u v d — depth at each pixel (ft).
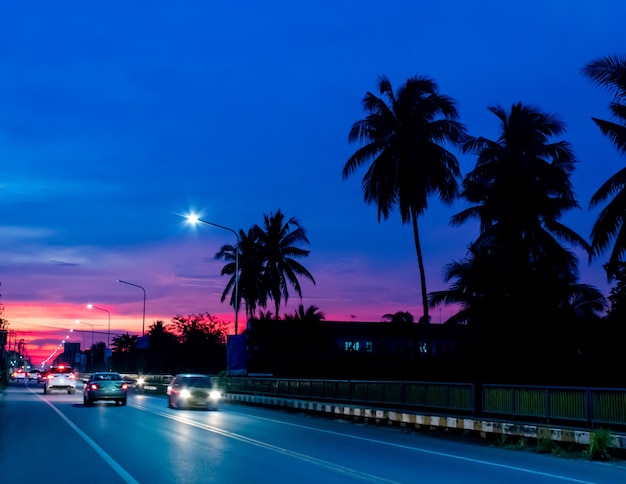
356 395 92.27
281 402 108.17
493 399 67.92
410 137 136.36
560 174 128.06
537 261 113.80
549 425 57.72
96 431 67.36
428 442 62.49
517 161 124.36
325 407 93.66
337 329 248.93
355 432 71.15
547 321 107.45
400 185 137.49
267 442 58.54
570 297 114.01
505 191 126.21
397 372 139.23
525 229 126.31
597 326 104.63
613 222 91.76
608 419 54.49
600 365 100.83
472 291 111.75
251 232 216.33
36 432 66.28
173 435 63.57
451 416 68.49
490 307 109.09
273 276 208.74
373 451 53.62
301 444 57.52
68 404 117.19
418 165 131.95
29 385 253.65
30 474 40.55
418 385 79.66
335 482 38.09
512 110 134.82
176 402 105.50
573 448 55.11
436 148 136.15
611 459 50.75
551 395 60.64
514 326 107.65
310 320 196.13
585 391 56.95
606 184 91.71
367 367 153.58
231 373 135.13
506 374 105.29
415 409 79.82
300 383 108.78
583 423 57.06
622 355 98.78
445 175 138.31
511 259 112.88
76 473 40.81
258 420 84.28
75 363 544.21
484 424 63.16
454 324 118.01
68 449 52.65
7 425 74.13
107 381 112.16
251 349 193.77
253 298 213.25
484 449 57.62
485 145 132.67
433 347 196.75
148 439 59.93
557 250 125.80
